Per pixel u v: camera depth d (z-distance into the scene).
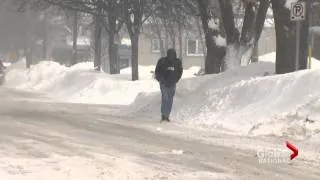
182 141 46.53
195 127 56.28
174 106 66.88
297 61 56.81
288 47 64.31
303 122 47.81
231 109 57.38
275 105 52.16
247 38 83.81
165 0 120.31
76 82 128.88
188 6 114.31
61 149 41.84
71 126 57.47
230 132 52.06
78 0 130.62
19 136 49.00
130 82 117.75
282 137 47.41
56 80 142.50
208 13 87.44
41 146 43.19
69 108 83.88
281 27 64.56
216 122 56.44
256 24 85.06
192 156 39.28
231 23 82.94
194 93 66.88
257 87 56.81
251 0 79.50
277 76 56.25
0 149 41.50
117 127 56.72
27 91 141.38
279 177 32.69
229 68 78.19
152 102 72.56
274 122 49.91
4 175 31.78
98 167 34.72
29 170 33.41
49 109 80.69
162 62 61.75
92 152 40.56
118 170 33.91
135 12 125.62
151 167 35.06
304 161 37.66
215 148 42.81
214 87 65.44
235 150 41.84
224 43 86.50
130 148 42.69
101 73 135.62
